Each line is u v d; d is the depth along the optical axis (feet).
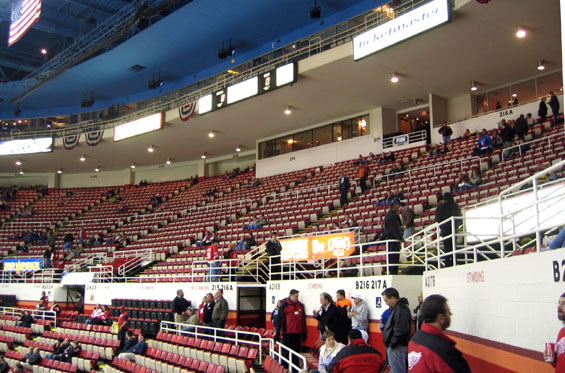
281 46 91.04
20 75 127.34
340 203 71.56
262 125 96.48
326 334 24.09
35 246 106.11
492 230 29.19
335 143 93.40
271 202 86.74
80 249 96.22
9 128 130.52
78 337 62.13
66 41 109.81
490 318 18.17
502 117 73.20
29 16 72.69
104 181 136.46
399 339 21.22
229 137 104.58
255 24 87.15
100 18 96.78
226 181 112.47
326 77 72.69
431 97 80.33
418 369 12.70
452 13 54.75
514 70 70.38
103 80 111.34
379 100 82.89
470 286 20.39
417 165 74.59
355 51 63.77
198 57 100.37
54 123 128.67
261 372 35.14
